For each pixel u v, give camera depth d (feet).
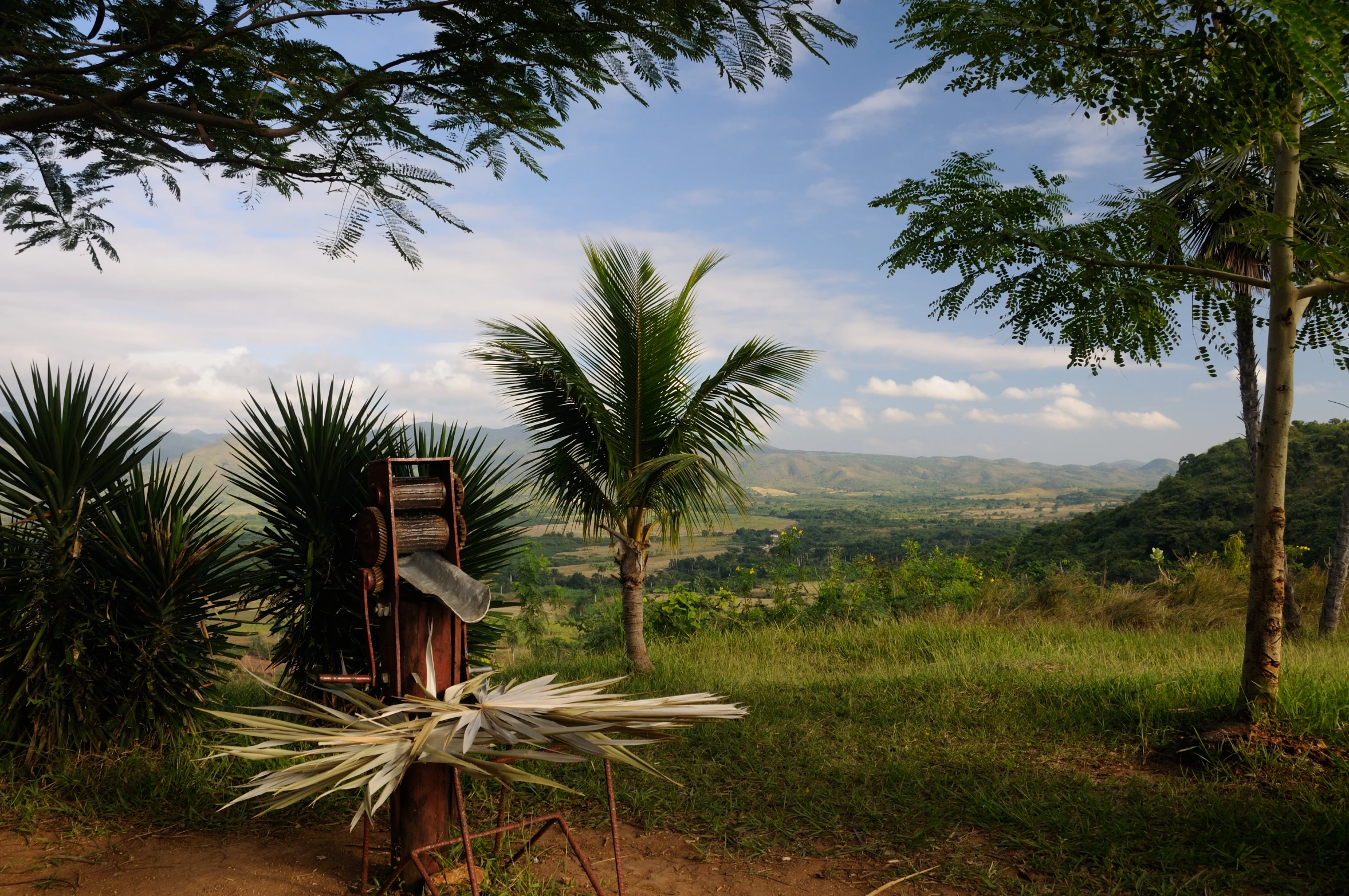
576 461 25.93
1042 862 10.87
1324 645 30.78
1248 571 44.06
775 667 26.94
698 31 10.30
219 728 15.10
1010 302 17.90
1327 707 15.69
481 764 7.29
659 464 23.50
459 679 9.71
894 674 23.25
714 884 10.37
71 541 14.16
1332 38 9.35
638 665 25.73
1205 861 10.73
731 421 25.70
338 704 14.60
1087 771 14.34
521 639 31.96
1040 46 13.25
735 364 24.86
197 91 12.86
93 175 15.53
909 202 17.65
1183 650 27.84
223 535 15.39
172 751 14.06
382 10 10.50
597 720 8.56
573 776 14.28
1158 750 15.31
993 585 42.27
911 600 39.34
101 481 15.16
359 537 9.52
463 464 16.80
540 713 8.72
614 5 9.92
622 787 13.75
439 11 10.48
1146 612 37.27
